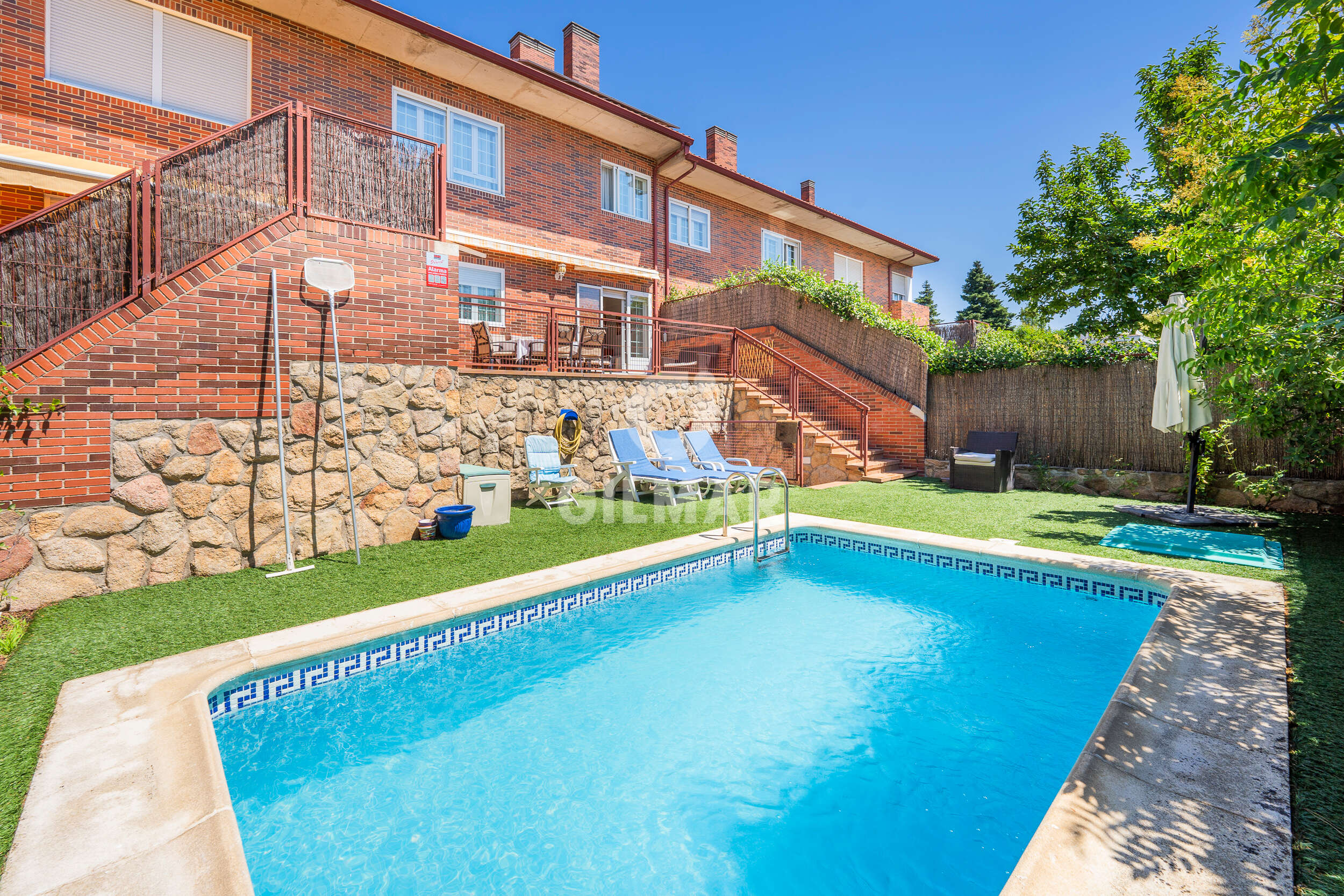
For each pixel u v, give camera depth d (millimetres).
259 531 5922
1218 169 3229
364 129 6738
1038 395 11094
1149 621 5055
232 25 9984
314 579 5449
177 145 9539
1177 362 7527
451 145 12750
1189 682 3260
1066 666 4422
